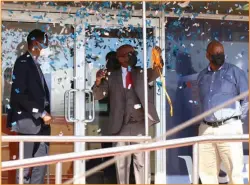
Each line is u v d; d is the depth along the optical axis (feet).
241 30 21.71
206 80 18.60
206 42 21.26
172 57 20.86
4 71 18.95
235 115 18.06
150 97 20.43
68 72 19.76
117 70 18.69
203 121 18.48
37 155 16.93
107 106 20.13
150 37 20.53
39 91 16.71
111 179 19.35
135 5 19.85
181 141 12.42
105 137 15.01
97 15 19.90
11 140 13.97
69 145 19.61
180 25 20.94
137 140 15.21
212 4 19.89
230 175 17.90
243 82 18.24
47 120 16.79
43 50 19.48
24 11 19.36
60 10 19.62
